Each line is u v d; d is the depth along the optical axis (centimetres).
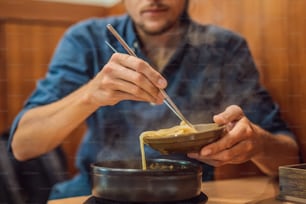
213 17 133
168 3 106
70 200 83
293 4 108
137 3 107
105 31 113
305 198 73
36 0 158
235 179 99
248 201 78
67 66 115
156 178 62
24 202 112
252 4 121
